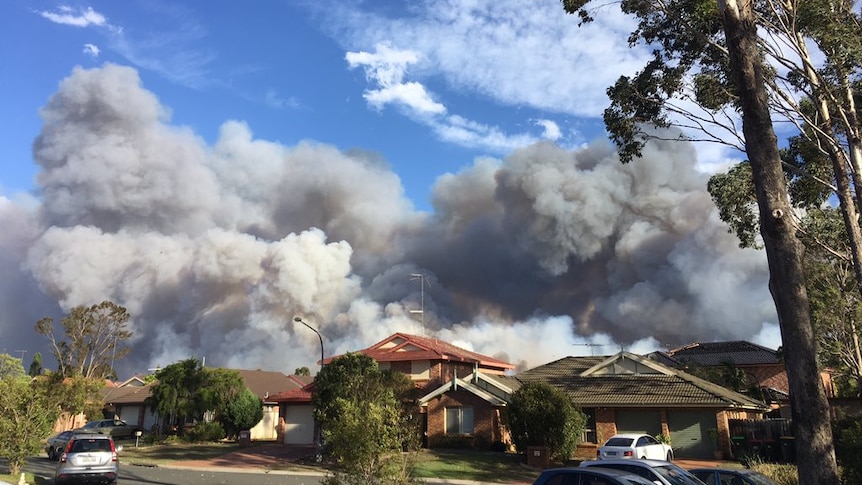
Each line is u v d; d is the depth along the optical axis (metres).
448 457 27.83
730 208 24.94
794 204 23.50
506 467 25.52
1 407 19.56
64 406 43.59
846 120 18.78
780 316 9.78
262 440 44.00
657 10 17.50
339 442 12.26
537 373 38.81
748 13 11.05
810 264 25.98
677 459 28.16
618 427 30.34
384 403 15.07
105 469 17.98
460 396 32.16
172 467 27.55
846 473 14.88
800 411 9.30
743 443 27.97
